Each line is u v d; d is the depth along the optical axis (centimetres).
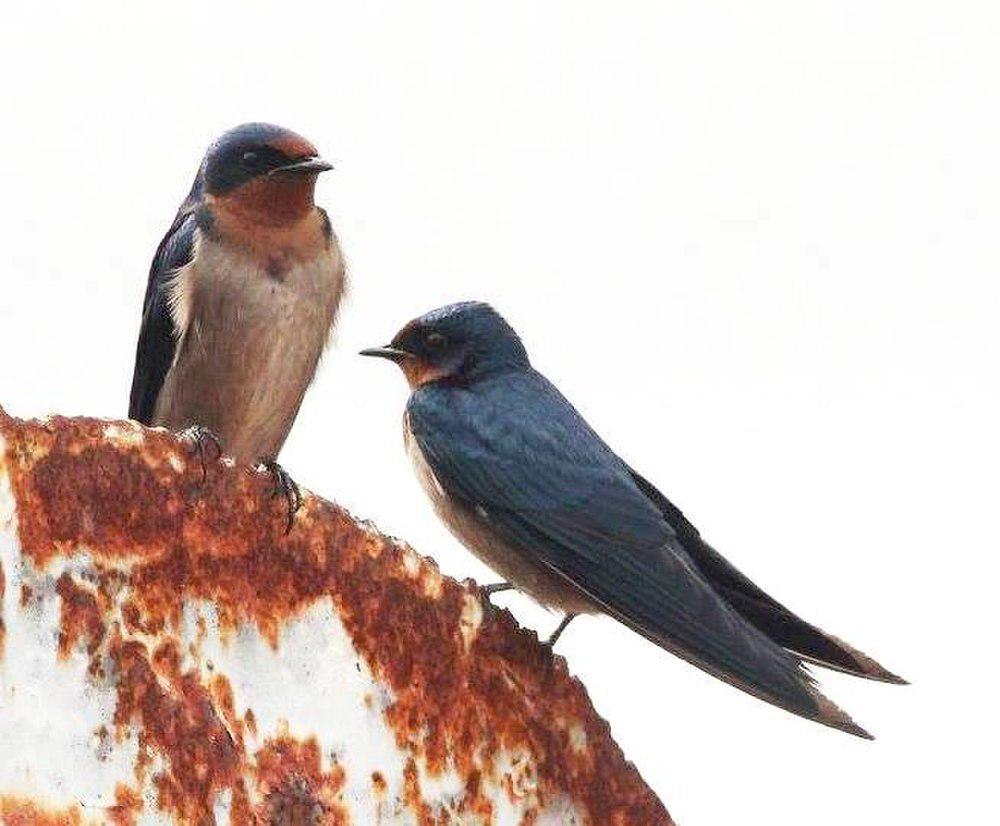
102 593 159
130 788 154
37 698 150
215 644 170
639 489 400
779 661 339
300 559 181
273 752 173
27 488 155
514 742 202
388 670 189
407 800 188
